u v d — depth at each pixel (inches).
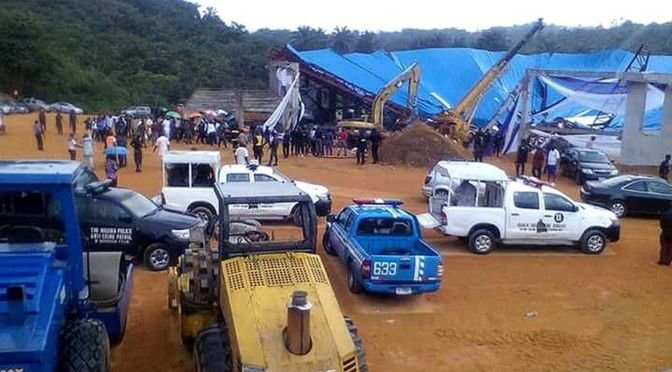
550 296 526.3
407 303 500.1
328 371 259.0
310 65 2161.7
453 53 2345.0
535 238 657.0
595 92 1761.8
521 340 431.8
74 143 1156.5
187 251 394.9
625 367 393.1
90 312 327.6
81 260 279.6
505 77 2190.0
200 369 284.7
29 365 210.7
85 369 254.1
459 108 1766.7
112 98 3221.0
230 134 1643.7
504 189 651.5
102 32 4055.1
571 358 404.5
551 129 1775.3
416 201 932.6
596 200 878.4
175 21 4726.9
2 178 263.1
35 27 3070.9
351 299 505.4
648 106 1694.1
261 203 313.7
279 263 303.4
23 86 2982.3
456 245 685.9
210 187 694.5
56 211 274.4
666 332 452.1
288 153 1429.6
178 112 2319.1
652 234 775.1
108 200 548.4
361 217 536.7
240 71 3878.0
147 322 436.5
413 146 1363.2
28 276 231.3
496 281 563.5
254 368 255.0
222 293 304.5
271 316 272.1
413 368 384.5
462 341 428.1
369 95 2095.2
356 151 1456.7
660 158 1315.2
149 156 1347.2
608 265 625.6
